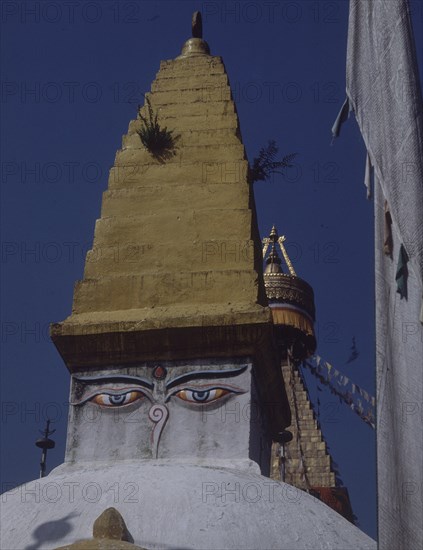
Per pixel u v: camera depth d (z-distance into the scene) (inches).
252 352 1103.6
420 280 800.9
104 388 1117.7
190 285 1153.4
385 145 855.7
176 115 1295.5
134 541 880.3
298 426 2453.2
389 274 835.4
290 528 925.8
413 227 816.3
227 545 883.4
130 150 1272.1
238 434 1075.9
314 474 2386.8
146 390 1108.5
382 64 887.1
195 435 1081.4
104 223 1218.0
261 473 1097.4
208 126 1279.5
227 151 1250.6
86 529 901.8
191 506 921.5
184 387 1103.0
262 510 938.7
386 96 872.9
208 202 1211.9
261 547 892.0
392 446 784.9
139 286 1163.9
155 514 911.0
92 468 1055.0
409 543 756.0
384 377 807.7
